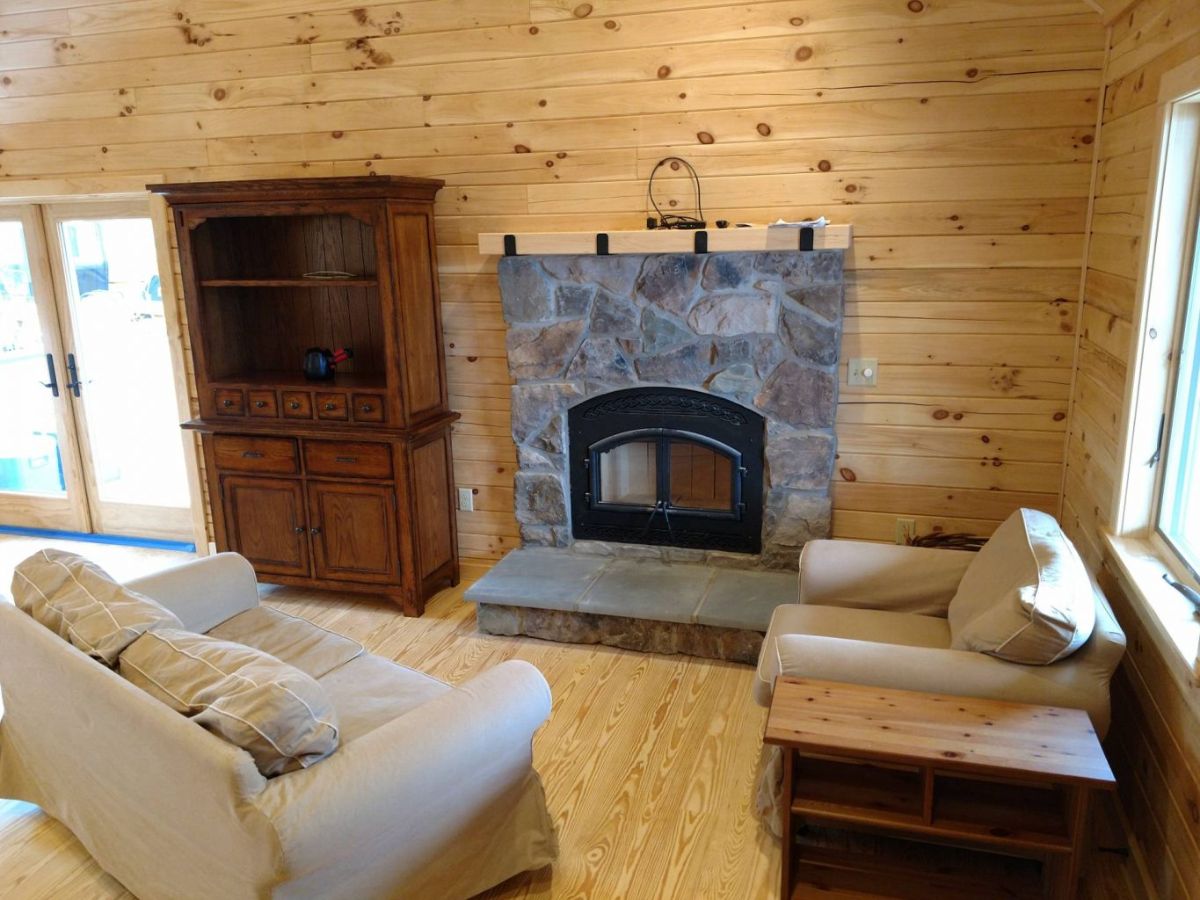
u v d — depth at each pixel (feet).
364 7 13.16
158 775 6.40
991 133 11.09
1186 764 6.57
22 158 15.40
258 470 13.64
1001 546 8.73
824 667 7.66
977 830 6.80
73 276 16.35
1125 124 9.25
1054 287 11.27
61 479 17.79
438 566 13.98
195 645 7.01
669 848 8.28
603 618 12.14
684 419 12.80
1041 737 6.72
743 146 12.02
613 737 10.07
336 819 5.97
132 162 14.87
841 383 12.32
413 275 12.77
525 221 13.21
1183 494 7.98
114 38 14.40
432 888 7.00
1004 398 11.75
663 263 12.19
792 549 12.70
